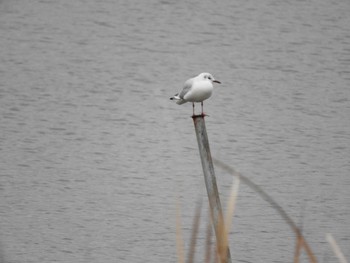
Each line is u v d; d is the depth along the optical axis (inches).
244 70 1432.1
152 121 1216.8
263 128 1171.3
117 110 1259.8
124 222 865.5
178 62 1486.2
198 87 591.2
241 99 1293.1
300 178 994.7
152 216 882.1
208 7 1753.2
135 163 1049.5
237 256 793.6
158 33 1619.1
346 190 957.2
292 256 793.6
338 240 826.2
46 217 876.6
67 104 1275.8
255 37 1593.3
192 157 1079.6
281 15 1699.1
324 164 1042.1
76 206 908.0
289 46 1542.8
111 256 792.9
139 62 1482.5
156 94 1337.4
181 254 412.8
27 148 1091.9
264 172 1013.2
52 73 1417.3
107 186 966.4
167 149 1106.1
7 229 847.1
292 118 1213.7
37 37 1593.3
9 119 1203.2
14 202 916.0
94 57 1501.0
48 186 964.6
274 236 833.5
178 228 416.2
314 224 861.8
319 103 1274.6
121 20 1683.1
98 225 857.5
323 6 1740.9
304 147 1103.0
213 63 1477.6
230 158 1063.6
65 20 1679.4
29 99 1289.4
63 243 817.5
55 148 1096.8
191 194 946.1
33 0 1781.5
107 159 1059.9
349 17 1684.3
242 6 1750.7
